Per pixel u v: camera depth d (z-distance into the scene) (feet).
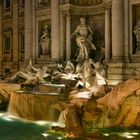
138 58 77.61
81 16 98.84
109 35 85.61
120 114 54.19
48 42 104.17
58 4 97.04
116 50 79.30
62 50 96.63
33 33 108.37
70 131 50.19
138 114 53.57
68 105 56.13
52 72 89.71
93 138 46.42
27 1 109.09
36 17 107.86
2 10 128.47
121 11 79.36
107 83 74.02
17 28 119.85
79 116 53.67
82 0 98.37
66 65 86.84
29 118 67.21
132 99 53.78
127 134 49.14
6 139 50.19
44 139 49.16
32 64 103.35
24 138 50.65
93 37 97.40
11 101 74.23
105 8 86.28
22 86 79.51
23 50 117.70
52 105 62.90
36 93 69.56
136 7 81.20
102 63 86.28
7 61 125.18
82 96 62.95
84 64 75.25
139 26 78.54
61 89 69.92
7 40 127.44
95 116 53.57
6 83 84.48
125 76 78.23
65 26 96.84
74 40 98.17
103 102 56.29
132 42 79.36
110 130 52.06
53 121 62.13
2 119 68.54
